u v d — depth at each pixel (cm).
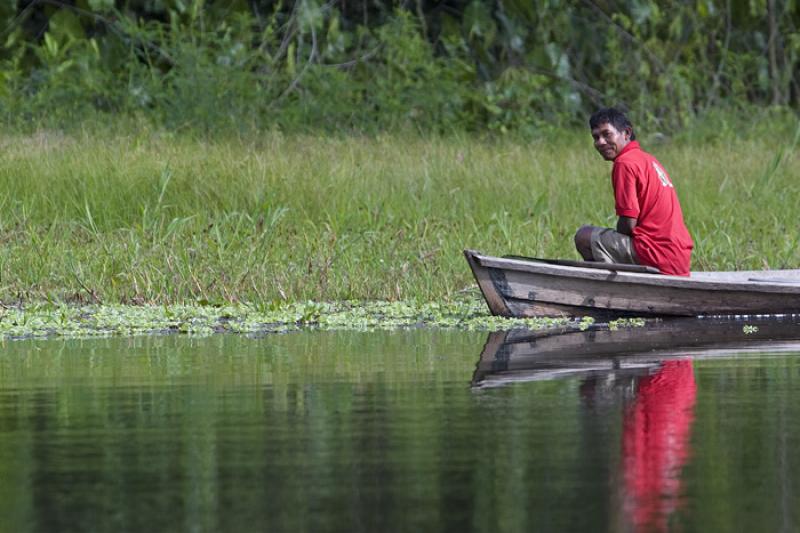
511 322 3431
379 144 6284
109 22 8150
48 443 1839
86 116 6838
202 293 3791
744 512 1457
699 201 5112
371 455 1745
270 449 1784
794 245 4362
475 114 8038
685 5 8856
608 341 3019
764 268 4278
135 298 3788
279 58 8200
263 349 2867
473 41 8738
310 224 4600
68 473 1656
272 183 5006
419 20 8862
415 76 7856
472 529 1400
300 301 3838
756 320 3509
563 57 8512
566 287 3506
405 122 7456
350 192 5000
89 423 1983
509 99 8038
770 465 1667
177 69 7519
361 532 1390
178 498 1530
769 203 5119
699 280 3497
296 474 1641
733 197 5175
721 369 2506
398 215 4759
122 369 2558
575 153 6209
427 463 1695
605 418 1991
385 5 8912
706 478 1606
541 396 2202
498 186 5188
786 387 2275
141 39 7775
